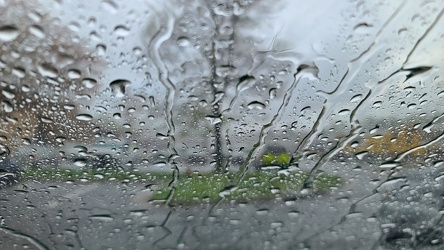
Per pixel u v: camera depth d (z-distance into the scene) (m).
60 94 1.82
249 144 2.02
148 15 1.75
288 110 1.96
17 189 1.88
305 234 1.67
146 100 1.91
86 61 1.76
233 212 1.81
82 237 1.64
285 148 2.00
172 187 1.93
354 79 1.84
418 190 1.86
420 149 1.91
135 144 1.98
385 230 1.69
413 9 1.68
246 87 1.95
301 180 1.96
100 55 1.77
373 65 1.80
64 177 1.93
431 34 1.71
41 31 1.66
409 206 1.81
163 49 1.83
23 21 1.63
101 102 1.87
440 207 1.78
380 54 1.78
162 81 1.88
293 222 1.75
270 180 1.97
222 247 1.60
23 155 1.89
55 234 1.65
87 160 1.96
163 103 1.93
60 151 1.93
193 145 2.03
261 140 2.01
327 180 1.95
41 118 1.85
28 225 1.69
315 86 1.89
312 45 1.83
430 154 1.90
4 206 1.79
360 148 1.95
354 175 1.94
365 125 1.92
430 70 1.77
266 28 1.85
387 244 1.62
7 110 1.79
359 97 1.87
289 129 1.98
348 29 1.76
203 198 1.88
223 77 1.93
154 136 1.98
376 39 1.75
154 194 1.88
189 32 1.83
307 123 1.96
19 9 1.62
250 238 1.63
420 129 1.88
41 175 1.91
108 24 1.72
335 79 1.86
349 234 1.67
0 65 1.69
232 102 1.97
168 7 1.77
